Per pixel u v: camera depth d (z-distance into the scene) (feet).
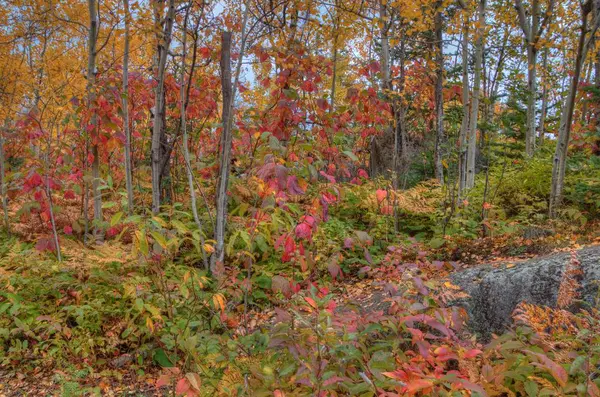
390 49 26.25
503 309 9.24
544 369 5.89
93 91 15.76
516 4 27.35
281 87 16.30
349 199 18.72
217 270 10.26
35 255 13.79
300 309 7.53
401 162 22.43
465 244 15.72
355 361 7.11
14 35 26.22
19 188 16.89
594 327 6.01
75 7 24.91
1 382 10.60
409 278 7.68
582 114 31.07
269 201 9.47
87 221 17.53
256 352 8.29
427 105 32.04
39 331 11.94
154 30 16.35
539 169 21.30
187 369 8.82
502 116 29.53
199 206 19.10
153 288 11.73
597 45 18.66
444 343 7.48
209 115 20.08
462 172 20.01
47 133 16.94
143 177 21.07
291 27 21.79
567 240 13.50
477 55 21.08
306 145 9.89
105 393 10.28
